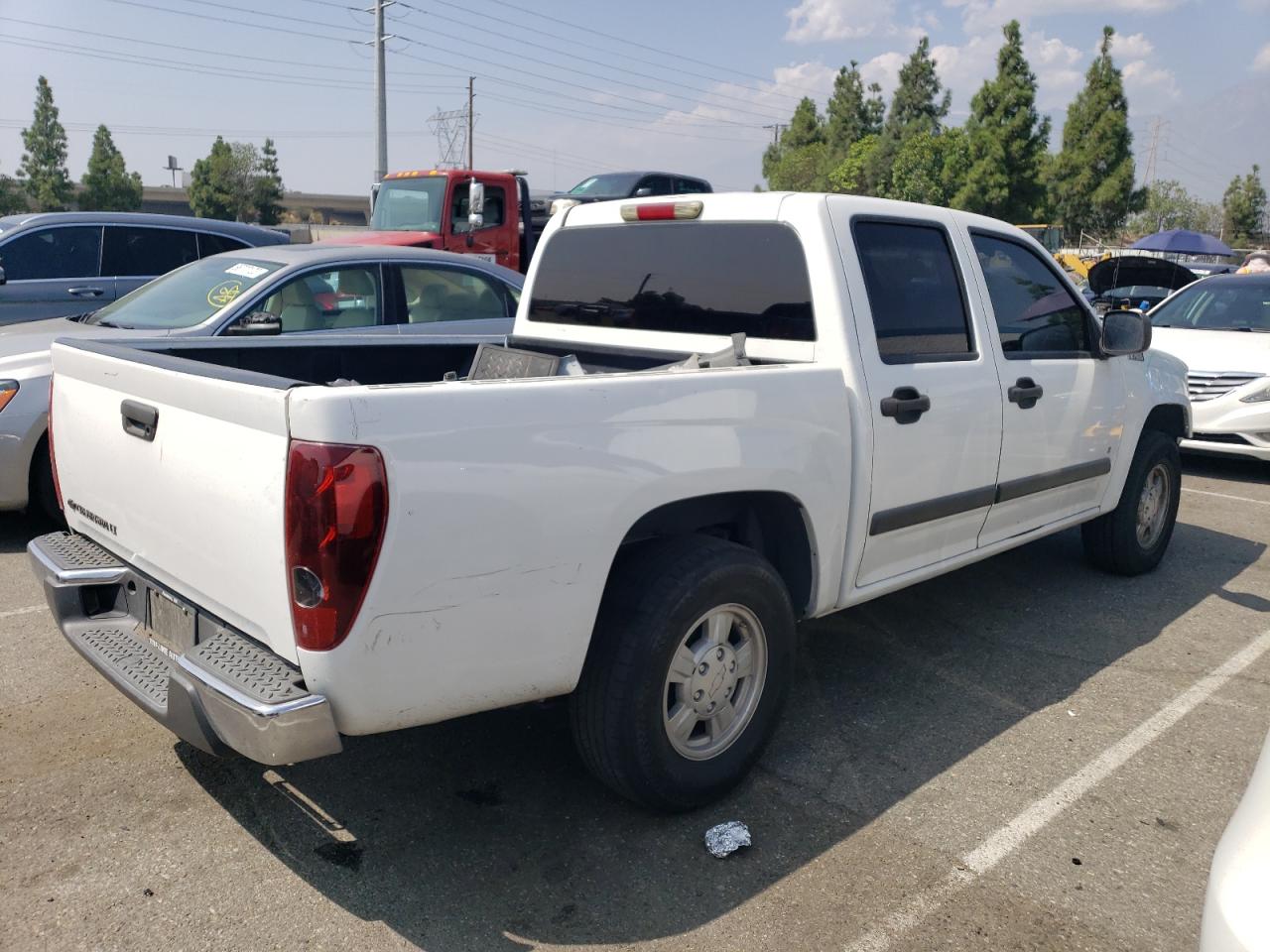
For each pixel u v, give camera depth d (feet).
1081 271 85.15
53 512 19.54
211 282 22.30
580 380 9.40
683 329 13.79
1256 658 15.53
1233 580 19.35
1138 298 44.27
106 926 8.89
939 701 13.84
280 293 21.56
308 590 8.10
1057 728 13.12
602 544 9.52
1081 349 16.39
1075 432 15.99
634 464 9.70
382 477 8.09
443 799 11.10
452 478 8.48
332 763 11.83
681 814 10.91
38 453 19.16
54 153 209.67
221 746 8.69
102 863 9.78
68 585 10.73
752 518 11.96
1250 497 26.61
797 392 11.24
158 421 9.62
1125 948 8.97
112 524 10.79
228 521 8.75
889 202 13.23
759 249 12.79
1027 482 15.06
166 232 31.40
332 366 14.82
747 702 11.18
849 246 12.36
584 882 9.70
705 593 10.20
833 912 9.34
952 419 13.29
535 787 11.37
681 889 9.63
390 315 23.26
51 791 10.98
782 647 11.27
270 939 8.80
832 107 185.16
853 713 13.44
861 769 12.00
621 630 9.89
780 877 9.86
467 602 8.72
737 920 9.20
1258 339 28.73
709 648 10.65
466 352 16.16
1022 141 127.44
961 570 19.52
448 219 44.62
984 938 9.04
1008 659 15.30
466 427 8.56
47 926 8.87
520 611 9.07
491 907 9.29
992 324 14.28
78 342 11.68
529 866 9.93
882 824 10.82
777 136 226.17
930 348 13.28
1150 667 15.12
